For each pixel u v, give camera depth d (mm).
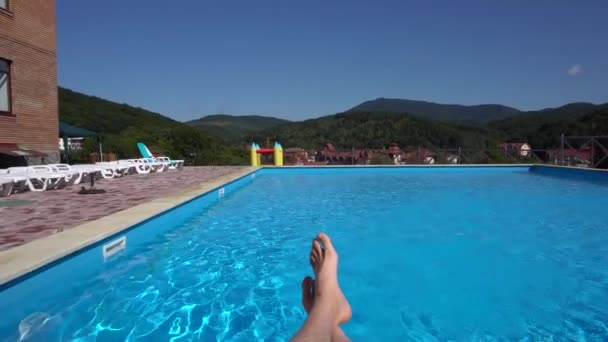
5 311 2676
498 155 16797
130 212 4969
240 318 2789
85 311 2875
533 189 10102
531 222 6031
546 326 2656
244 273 3727
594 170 11969
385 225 5824
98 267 3758
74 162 17016
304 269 3854
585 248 4566
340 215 6617
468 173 15125
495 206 7504
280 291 3293
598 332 2570
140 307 2957
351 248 4578
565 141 14656
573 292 3246
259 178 13438
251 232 5379
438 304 3020
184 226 5719
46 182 7449
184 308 2945
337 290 1746
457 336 2531
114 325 2664
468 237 5098
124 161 11805
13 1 9891
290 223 5957
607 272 3740
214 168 14414
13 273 2705
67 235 3730
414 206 7535
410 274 3691
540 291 3271
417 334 2547
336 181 12406
